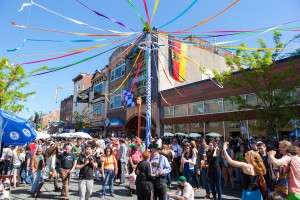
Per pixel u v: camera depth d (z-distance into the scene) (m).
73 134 19.55
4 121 6.18
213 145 6.92
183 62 21.58
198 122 17.66
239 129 14.76
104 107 31.73
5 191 6.32
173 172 11.22
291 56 11.90
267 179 5.69
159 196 5.66
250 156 4.05
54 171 8.35
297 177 3.88
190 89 18.81
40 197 7.48
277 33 9.95
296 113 9.67
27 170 9.62
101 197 7.19
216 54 25.42
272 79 9.79
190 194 5.67
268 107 9.73
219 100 16.30
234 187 8.75
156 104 21.95
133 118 24.81
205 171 7.36
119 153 9.71
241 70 10.70
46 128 58.12
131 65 26.39
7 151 10.09
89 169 6.11
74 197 7.50
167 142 16.53
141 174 5.27
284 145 4.64
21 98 11.28
